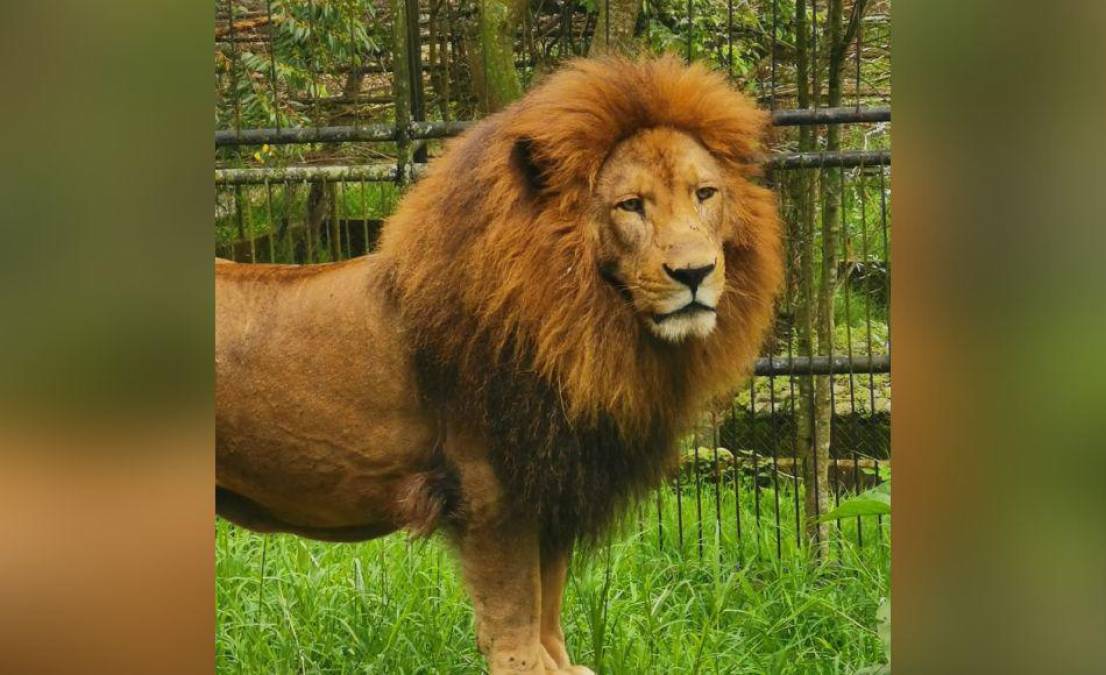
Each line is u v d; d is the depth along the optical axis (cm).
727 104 452
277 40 1180
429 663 576
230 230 1112
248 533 751
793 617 614
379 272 472
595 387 445
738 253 466
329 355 472
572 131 434
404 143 704
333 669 582
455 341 451
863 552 752
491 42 834
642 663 565
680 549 752
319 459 479
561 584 507
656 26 1089
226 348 477
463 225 450
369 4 1164
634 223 430
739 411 994
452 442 463
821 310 793
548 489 459
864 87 1080
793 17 1083
